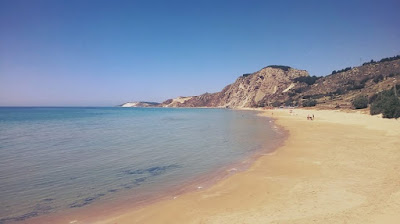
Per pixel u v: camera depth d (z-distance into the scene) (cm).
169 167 1686
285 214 931
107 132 3822
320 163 1656
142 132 3812
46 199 1133
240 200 1103
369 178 1283
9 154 2086
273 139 2866
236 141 2775
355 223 826
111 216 977
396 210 893
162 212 1005
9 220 934
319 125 4316
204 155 2053
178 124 5431
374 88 9800
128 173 1545
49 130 4109
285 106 15438
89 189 1262
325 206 976
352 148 2098
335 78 16250
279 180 1344
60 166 1697
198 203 1086
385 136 2700
